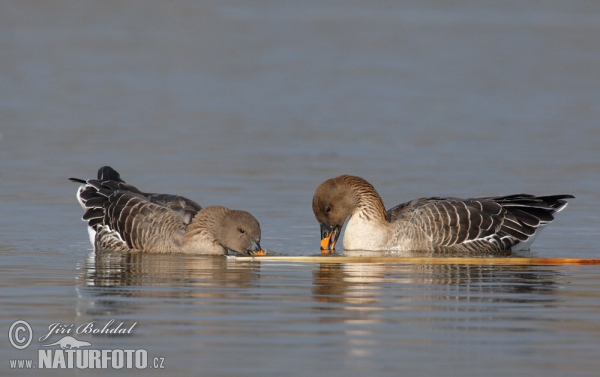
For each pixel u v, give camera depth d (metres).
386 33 61.84
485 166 25.03
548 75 46.19
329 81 44.53
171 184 22.03
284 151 27.36
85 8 70.19
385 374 8.74
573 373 8.80
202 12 71.94
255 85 43.31
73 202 20.09
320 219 15.99
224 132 31.08
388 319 10.63
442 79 45.03
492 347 9.56
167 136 30.03
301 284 12.61
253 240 14.80
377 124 33.16
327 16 70.62
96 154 26.38
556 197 15.98
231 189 21.50
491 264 14.41
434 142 29.38
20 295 11.77
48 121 32.66
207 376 8.70
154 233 15.33
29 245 15.95
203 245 15.02
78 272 13.43
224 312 10.92
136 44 56.47
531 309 11.16
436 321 10.56
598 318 10.71
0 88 40.44
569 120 33.88
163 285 12.47
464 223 15.73
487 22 67.19
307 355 9.28
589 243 16.45
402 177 23.33
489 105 37.69
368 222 15.88
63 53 51.97
